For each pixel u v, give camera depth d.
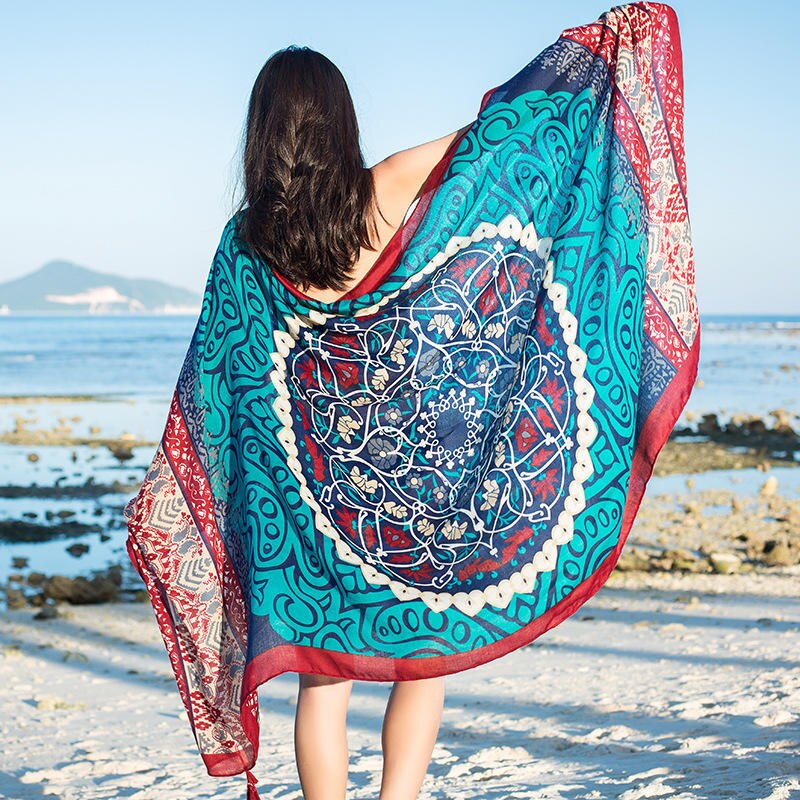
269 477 2.51
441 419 2.49
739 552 11.20
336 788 2.53
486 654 2.48
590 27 2.78
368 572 2.49
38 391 47.50
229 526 2.63
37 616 8.76
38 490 18.62
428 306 2.47
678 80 2.83
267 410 2.51
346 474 2.50
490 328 2.52
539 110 2.63
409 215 2.49
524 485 2.52
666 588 9.15
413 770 2.51
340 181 2.44
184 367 2.66
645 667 6.03
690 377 2.80
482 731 4.75
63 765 4.53
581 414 2.56
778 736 3.93
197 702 2.68
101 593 9.74
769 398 39.56
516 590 2.50
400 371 2.47
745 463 21.22
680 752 3.88
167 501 2.66
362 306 2.46
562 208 2.62
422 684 2.54
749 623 7.31
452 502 2.49
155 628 8.27
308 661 2.45
